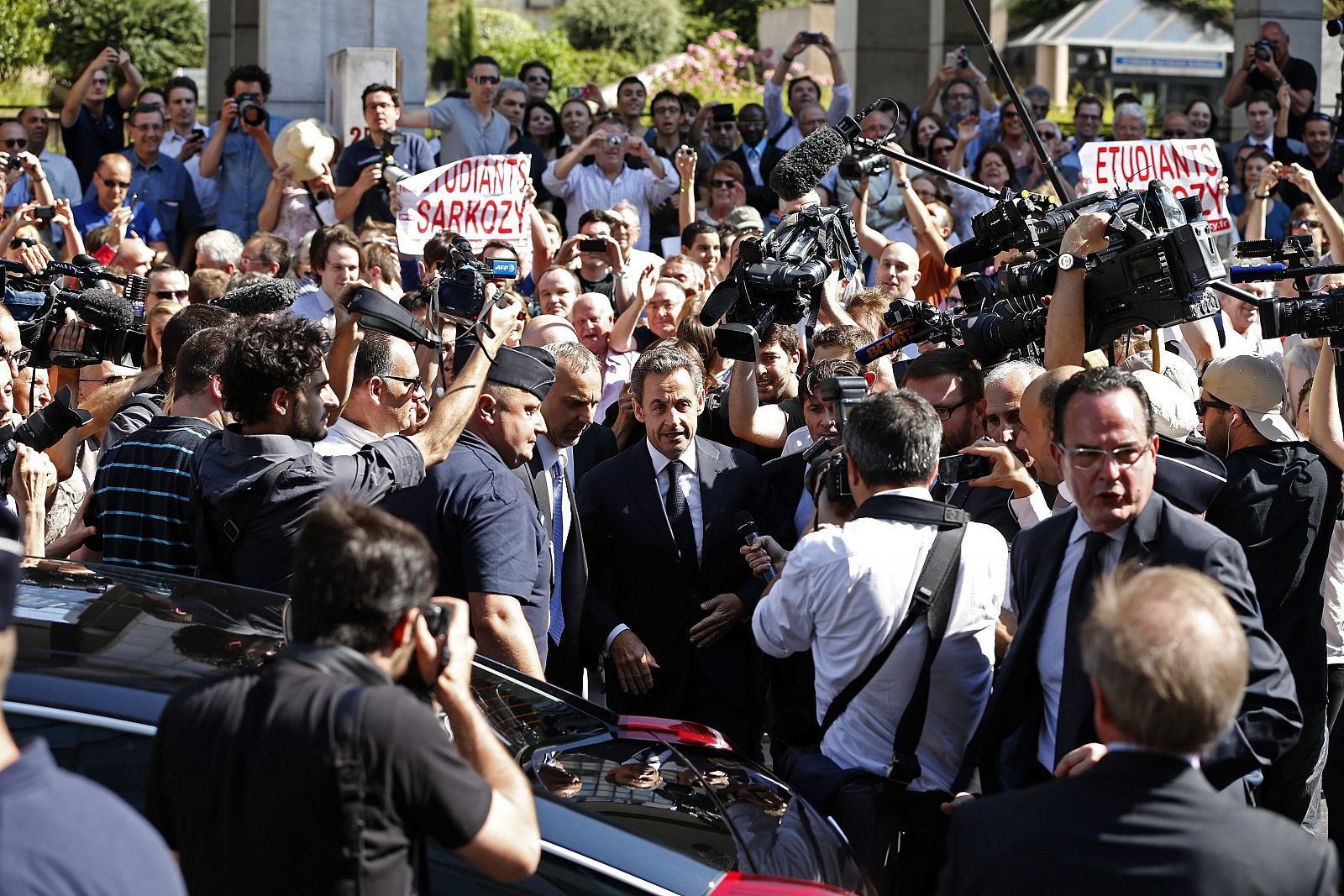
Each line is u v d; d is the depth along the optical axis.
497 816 2.36
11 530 2.00
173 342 4.83
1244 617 3.18
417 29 11.94
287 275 8.38
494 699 3.64
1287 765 4.52
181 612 3.24
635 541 4.81
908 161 4.83
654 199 10.87
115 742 2.74
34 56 21.09
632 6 29.27
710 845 3.16
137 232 10.02
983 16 17.62
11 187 10.25
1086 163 7.37
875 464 3.70
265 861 2.28
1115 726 2.28
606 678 4.90
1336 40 19.72
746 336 4.24
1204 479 3.85
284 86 11.67
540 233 8.27
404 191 7.36
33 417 4.33
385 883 2.28
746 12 29.89
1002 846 2.24
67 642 2.98
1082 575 3.33
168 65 22.27
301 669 2.35
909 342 4.85
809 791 3.68
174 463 4.08
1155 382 4.03
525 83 13.04
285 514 3.71
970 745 3.64
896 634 3.60
